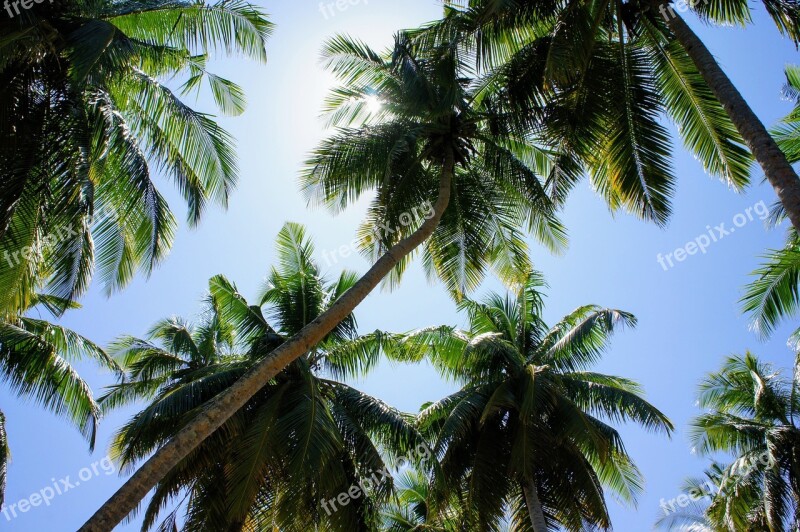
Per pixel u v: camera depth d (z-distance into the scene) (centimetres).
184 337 2038
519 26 1427
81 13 1338
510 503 2019
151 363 1973
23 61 1230
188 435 890
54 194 1274
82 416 1727
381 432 1711
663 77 1370
